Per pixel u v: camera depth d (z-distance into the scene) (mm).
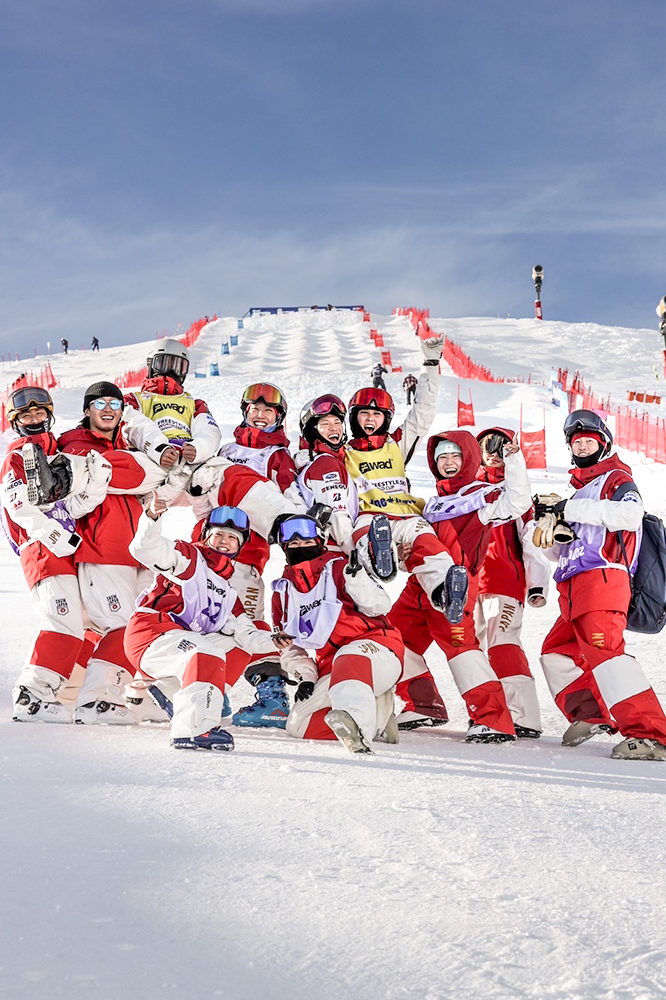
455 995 2129
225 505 6949
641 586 6367
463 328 91375
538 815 3748
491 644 7164
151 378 7793
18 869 2891
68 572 6383
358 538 6969
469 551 6887
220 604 5941
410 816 3633
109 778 4184
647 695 6012
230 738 5195
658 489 24469
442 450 7180
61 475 6098
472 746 6125
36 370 75688
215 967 2254
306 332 82438
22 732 5633
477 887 2818
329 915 2566
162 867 2920
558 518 6375
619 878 2951
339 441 7398
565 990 2150
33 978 2191
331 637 5906
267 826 3428
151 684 5867
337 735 5355
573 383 51375
